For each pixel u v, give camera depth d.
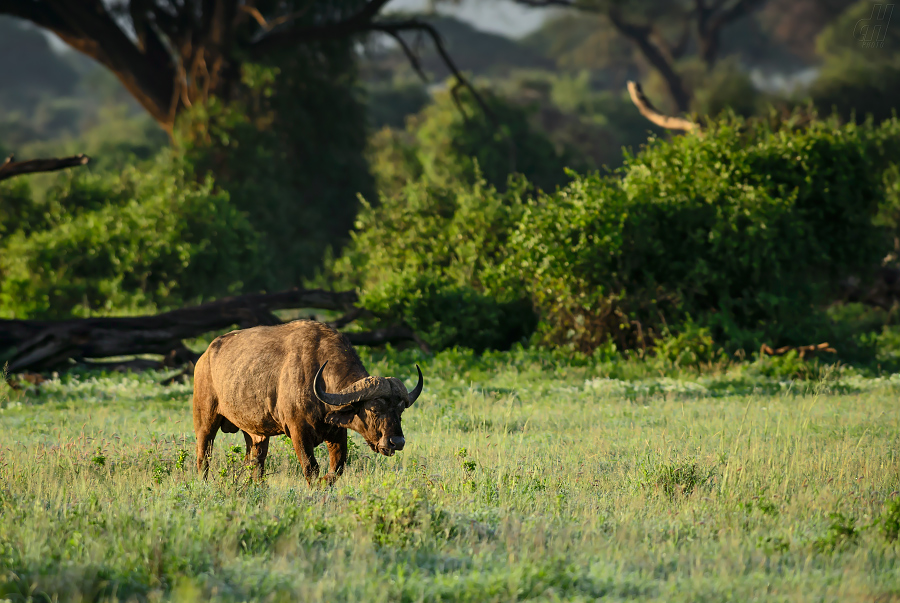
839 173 43.12
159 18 81.00
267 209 76.69
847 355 41.84
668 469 16.78
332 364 16.33
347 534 12.47
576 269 40.72
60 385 35.78
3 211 65.12
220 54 77.69
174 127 81.31
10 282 54.31
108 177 74.06
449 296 43.19
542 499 15.18
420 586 10.12
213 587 10.00
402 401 15.66
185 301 60.38
